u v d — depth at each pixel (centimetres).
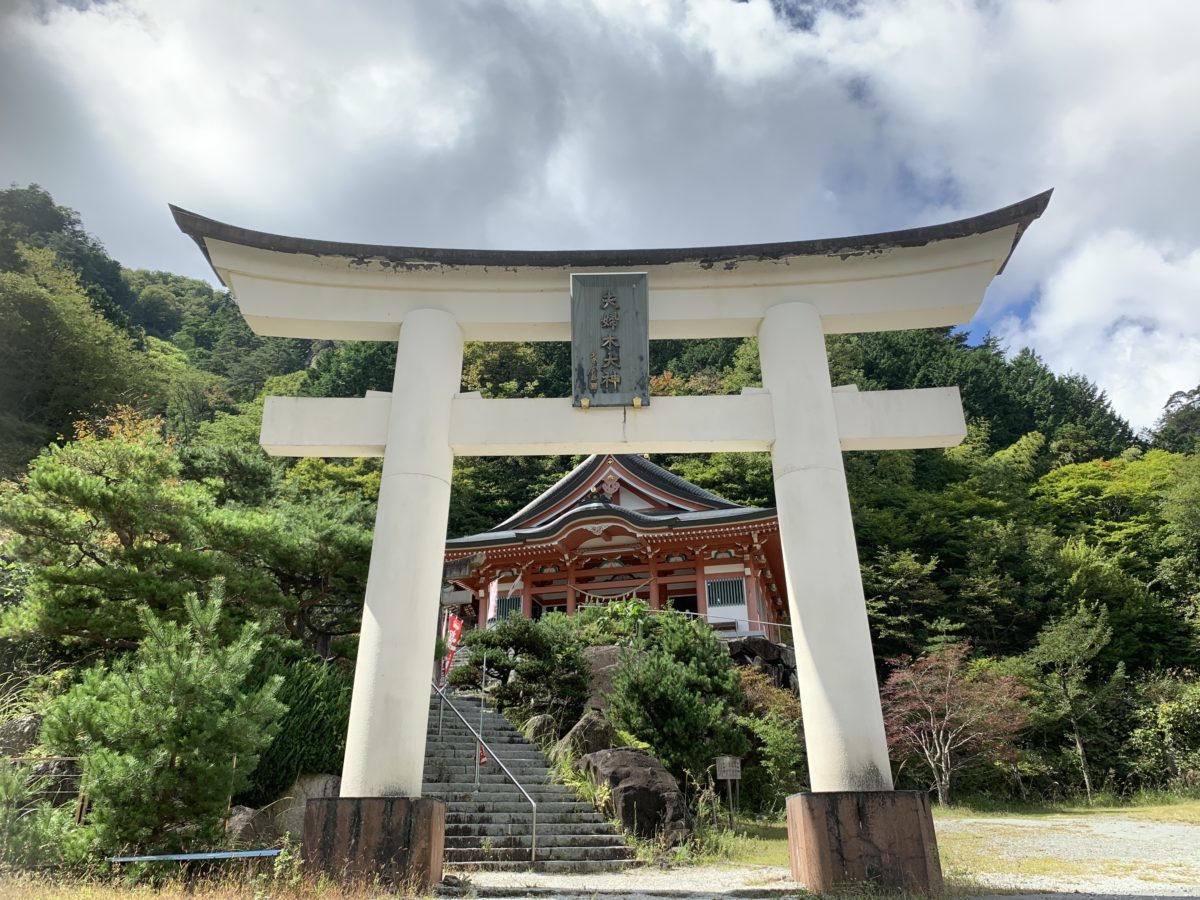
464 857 1041
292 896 696
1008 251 1027
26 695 1393
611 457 2984
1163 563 3481
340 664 1716
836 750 825
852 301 1038
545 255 1037
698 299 1048
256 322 1055
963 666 2620
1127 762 2503
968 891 780
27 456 3102
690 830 1195
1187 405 6244
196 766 825
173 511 1427
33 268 4375
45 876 747
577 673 1858
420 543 916
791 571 914
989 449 5194
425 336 1021
